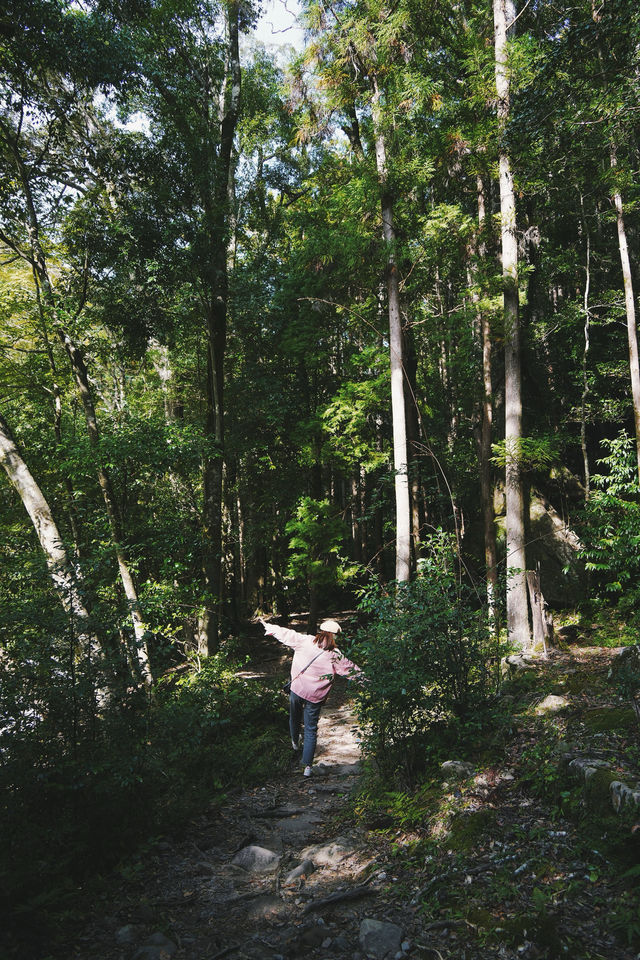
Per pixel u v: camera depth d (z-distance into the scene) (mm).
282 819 4852
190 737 4688
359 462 16453
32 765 3734
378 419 17281
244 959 2818
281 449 18703
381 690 4559
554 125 8992
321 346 16359
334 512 16250
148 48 11273
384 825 4215
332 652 6258
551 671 8047
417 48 11367
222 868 3906
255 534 20203
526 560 10500
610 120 8203
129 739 4188
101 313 11328
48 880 3535
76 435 11000
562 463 16656
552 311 18938
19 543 8930
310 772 6113
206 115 13500
